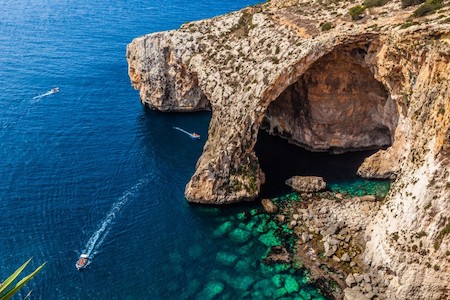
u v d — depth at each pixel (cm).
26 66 10062
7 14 14412
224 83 6406
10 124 7544
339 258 4419
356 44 5394
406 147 5156
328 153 6581
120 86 9281
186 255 4641
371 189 5547
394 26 5044
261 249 4678
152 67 7888
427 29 4428
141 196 5638
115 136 7244
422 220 3700
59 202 5509
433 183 3603
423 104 4153
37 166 6306
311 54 5525
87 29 12875
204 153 6034
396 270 3859
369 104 6206
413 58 4572
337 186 5672
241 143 5591
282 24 6625
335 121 6362
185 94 7975
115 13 14525
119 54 10994
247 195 5450
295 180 5656
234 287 4219
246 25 7231
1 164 6338
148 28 12938
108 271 4431
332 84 6050
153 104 8162
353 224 4856
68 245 4784
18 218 5206
